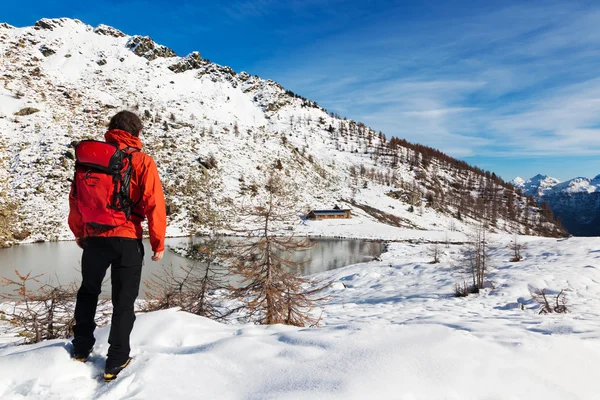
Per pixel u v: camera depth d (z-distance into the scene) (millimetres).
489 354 2355
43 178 57969
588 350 2631
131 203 2236
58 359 2205
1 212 48094
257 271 6570
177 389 1947
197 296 6512
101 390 1959
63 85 112938
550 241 26406
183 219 57250
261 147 106938
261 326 3268
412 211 97188
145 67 164500
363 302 17109
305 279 6988
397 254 40125
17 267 30719
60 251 39625
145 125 91812
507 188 158625
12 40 138875
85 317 2309
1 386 1977
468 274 19859
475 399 1950
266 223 6750
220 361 2252
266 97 186375
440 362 2168
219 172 78125
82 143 2209
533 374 2215
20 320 5297
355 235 65125
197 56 193375
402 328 2781
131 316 2246
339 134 168750
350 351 2295
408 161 148375
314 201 87000
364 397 1799
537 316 9484
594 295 12742
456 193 134625
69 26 175750
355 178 115938
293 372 2078
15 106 83500
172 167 73312
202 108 146000
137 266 2293
